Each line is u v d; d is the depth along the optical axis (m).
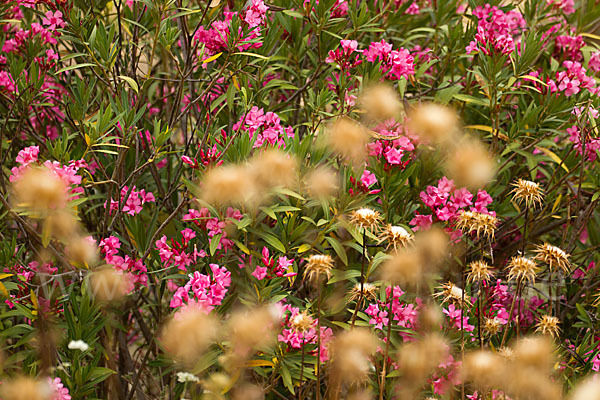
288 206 2.53
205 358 2.31
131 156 2.96
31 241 2.69
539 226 3.41
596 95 2.95
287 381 2.25
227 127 3.05
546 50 3.53
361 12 2.87
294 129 3.14
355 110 2.65
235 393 2.39
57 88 3.23
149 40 3.32
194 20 3.48
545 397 1.91
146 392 3.04
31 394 1.79
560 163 2.94
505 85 3.00
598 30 4.22
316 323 2.27
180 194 3.25
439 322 2.44
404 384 2.05
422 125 2.03
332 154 2.77
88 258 2.36
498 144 3.19
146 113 3.17
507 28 3.20
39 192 2.05
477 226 2.19
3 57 3.04
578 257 3.15
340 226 2.62
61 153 2.40
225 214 2.49
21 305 2.31
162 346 2.53
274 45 3.09
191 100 2.99
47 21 2.59
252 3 2.69
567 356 2.60
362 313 2.53
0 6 2.76
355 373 1.99
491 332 2.36
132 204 2.68
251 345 2.01
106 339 2.69
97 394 2.89
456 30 3.16
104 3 3.12
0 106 3.07
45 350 2.35
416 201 2.98
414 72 2.85
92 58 2.61
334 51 2.78
